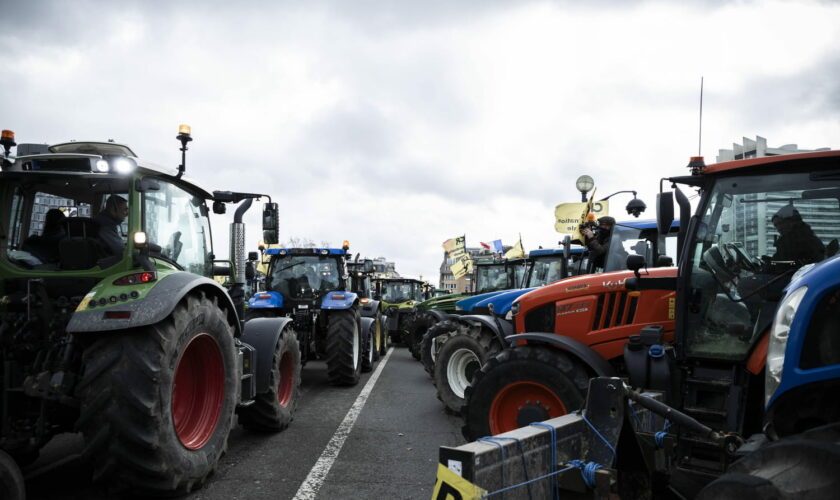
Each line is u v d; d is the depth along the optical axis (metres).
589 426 2.84
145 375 3.40
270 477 4.28
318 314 9.11
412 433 5.79
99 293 3.56
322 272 9.65
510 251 15.12
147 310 3.47
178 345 3.64
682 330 3.82
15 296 3.76
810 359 2.13
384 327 14.12
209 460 3.98
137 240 3.80
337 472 4.42
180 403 4.04
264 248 9.77
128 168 3.84
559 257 10.24
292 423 6.16
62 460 4.55
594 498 2.62
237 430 5.80
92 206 4.25
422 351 8.67
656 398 3.35
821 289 2.14
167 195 4.47
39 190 4.09
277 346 5.64
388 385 9.02
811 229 3.56
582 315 4.91
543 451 2.59
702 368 3.75
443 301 13.74
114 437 3.37
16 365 3.59
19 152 4.25
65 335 3.75
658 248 6.44
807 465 1.75
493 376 4.46
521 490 2.44
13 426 3.60
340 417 6.52
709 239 3.82
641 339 3.93
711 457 3.31
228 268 5.39
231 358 4.32
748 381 3.52
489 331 6.56
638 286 4.49
